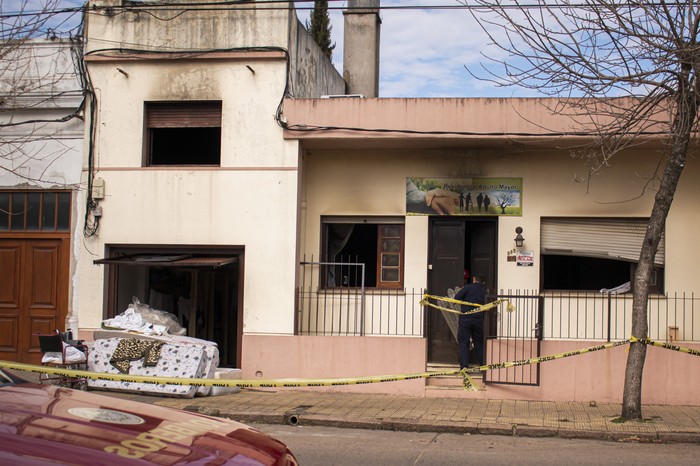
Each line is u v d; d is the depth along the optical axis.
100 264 13.18
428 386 12.05
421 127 12.60
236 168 13.16
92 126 13.52
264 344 12.71
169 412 4.15
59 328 13.62
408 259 13.59
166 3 13.32
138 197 13.38
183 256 13.30
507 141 12.63
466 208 13.40
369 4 18.23
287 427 10.05
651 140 11.79
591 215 13.11
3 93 13.50
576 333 12.90
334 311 13.66
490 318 13.14
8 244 13.91
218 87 13.31
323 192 13.85
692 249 12.82
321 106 12.91
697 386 11.22
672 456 8.34
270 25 13.24
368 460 8.04
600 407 11.02
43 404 3.69
